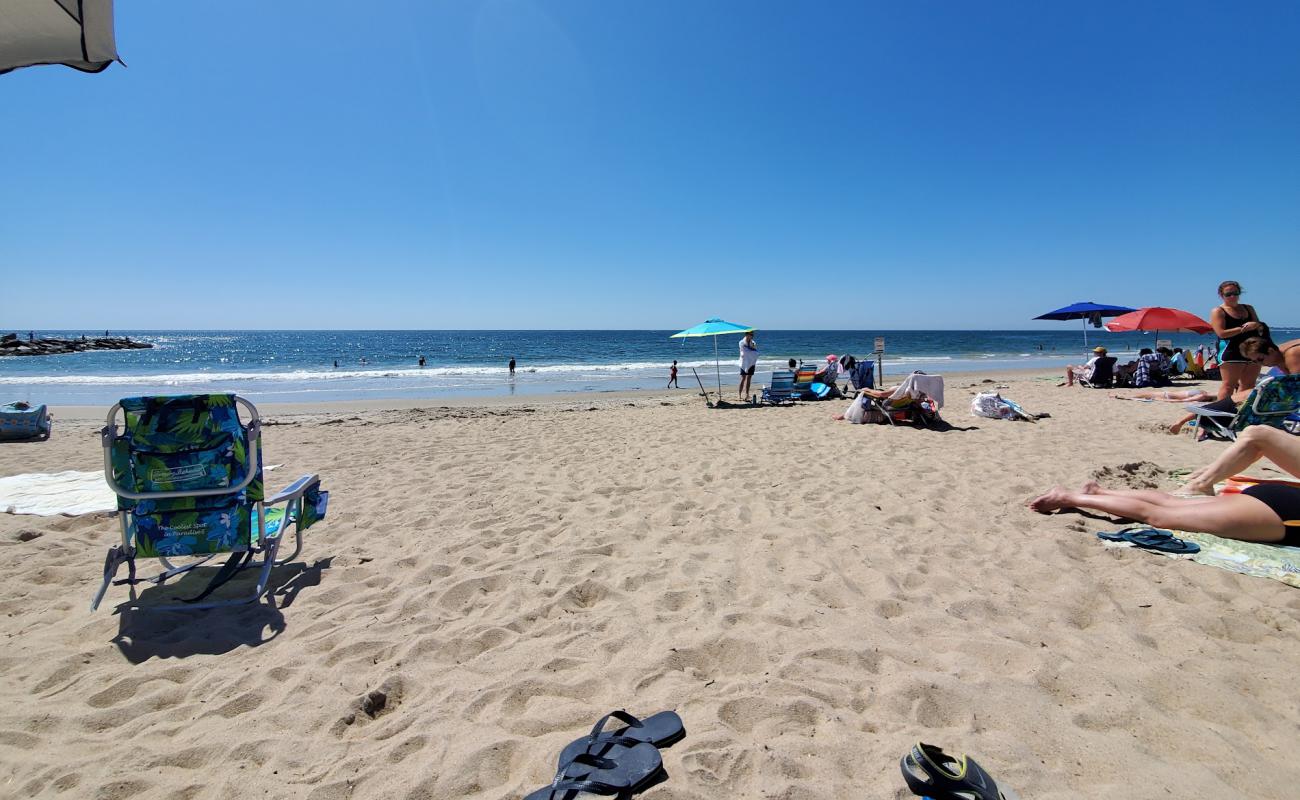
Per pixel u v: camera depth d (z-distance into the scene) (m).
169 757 2.07
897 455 6.68
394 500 5.21
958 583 3.22
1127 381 14.30
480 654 2.69
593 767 1.87
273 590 3.41
